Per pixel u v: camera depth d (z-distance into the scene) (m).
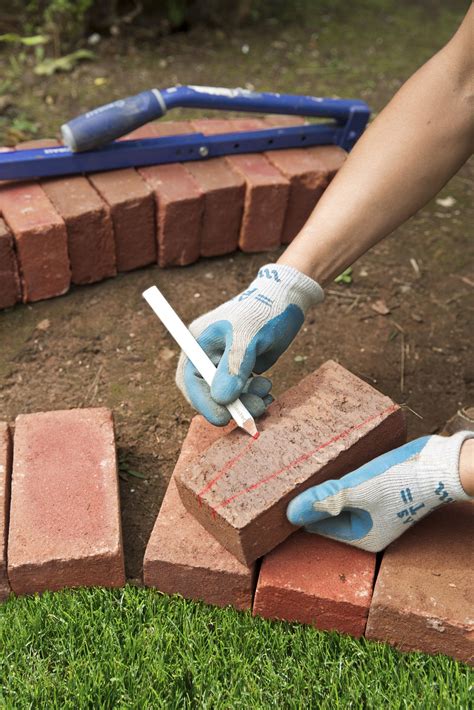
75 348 2.57
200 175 2.83
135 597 1.83
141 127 2.97
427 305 2.84
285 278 1.88
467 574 1.79
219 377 1.80
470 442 1.72
